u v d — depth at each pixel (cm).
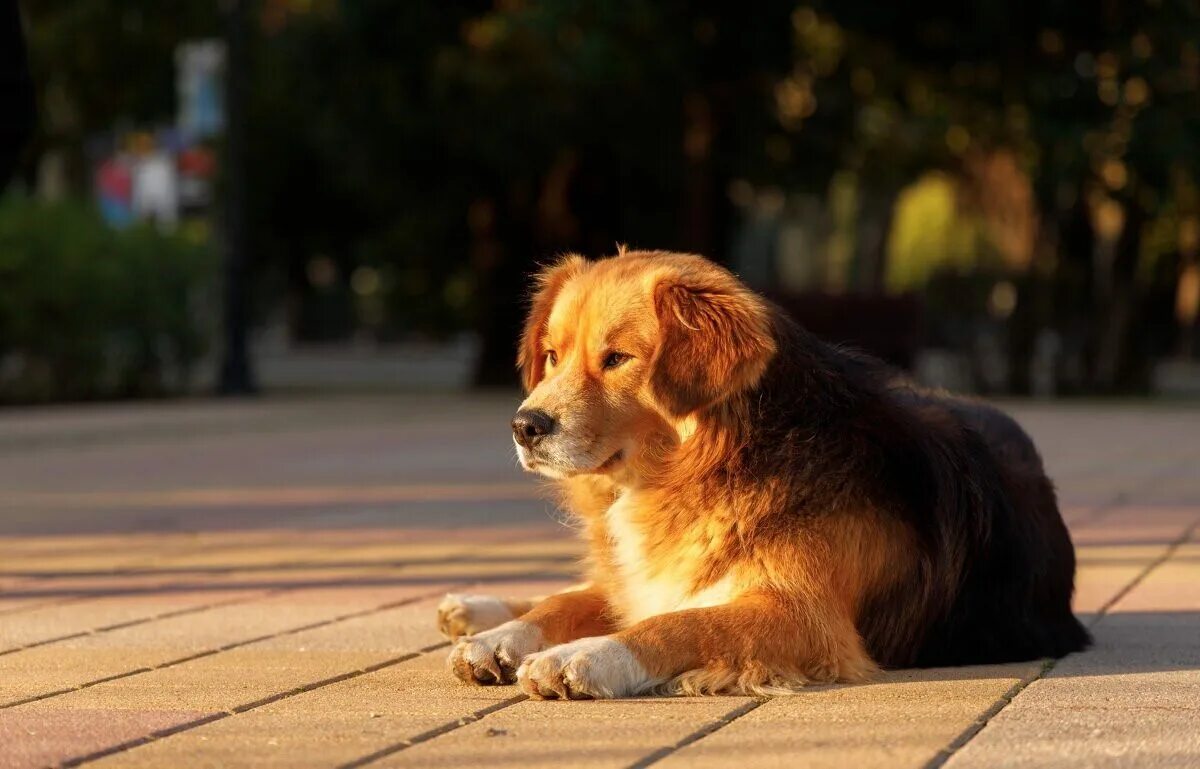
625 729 404
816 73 2578
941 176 3494
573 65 2145
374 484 1171
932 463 495
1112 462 1320
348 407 2039
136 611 630
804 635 456
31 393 1997
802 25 2453
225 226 2298
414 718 421
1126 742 388
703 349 466
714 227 2544
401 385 2759
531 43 2192
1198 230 2962
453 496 1087
